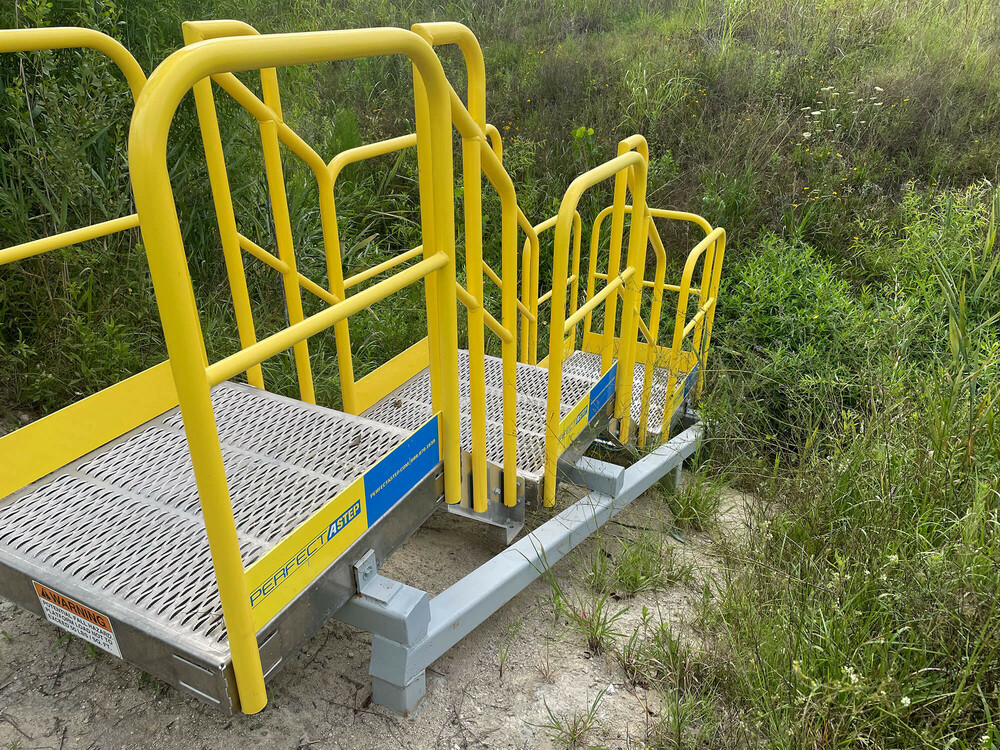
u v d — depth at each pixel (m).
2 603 2.60
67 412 2.25
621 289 3.01
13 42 1.86
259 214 4.69
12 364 3.59
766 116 6.71
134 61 2.18
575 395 3.25
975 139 6.42
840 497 2.99
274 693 2.31
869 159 6.42
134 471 2.26
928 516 2.75
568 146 6.85
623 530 3.39
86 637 1.79
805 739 1.93
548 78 7.65
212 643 1.60
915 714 2.06
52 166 3.52
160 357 3.88
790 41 7.64
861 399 3.91
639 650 2.50
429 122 1.78
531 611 2.77
